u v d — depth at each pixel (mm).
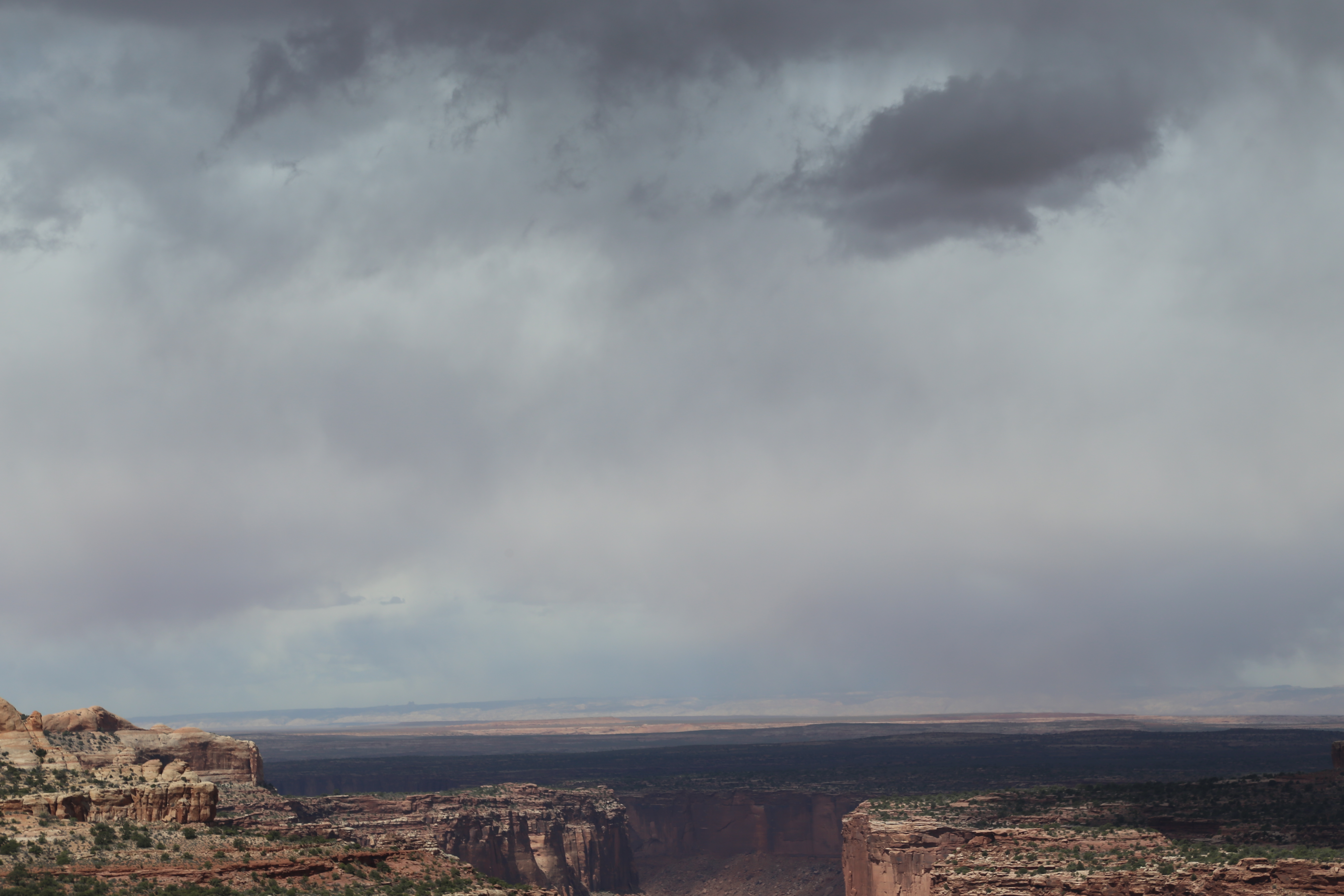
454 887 111500
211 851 107062
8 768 115500
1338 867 138500
